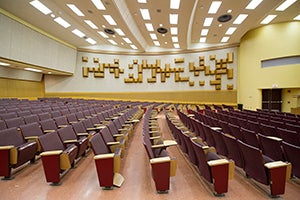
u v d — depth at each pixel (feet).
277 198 7.84
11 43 31.68
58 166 9.06
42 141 9.78
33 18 33.71
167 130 22.67
